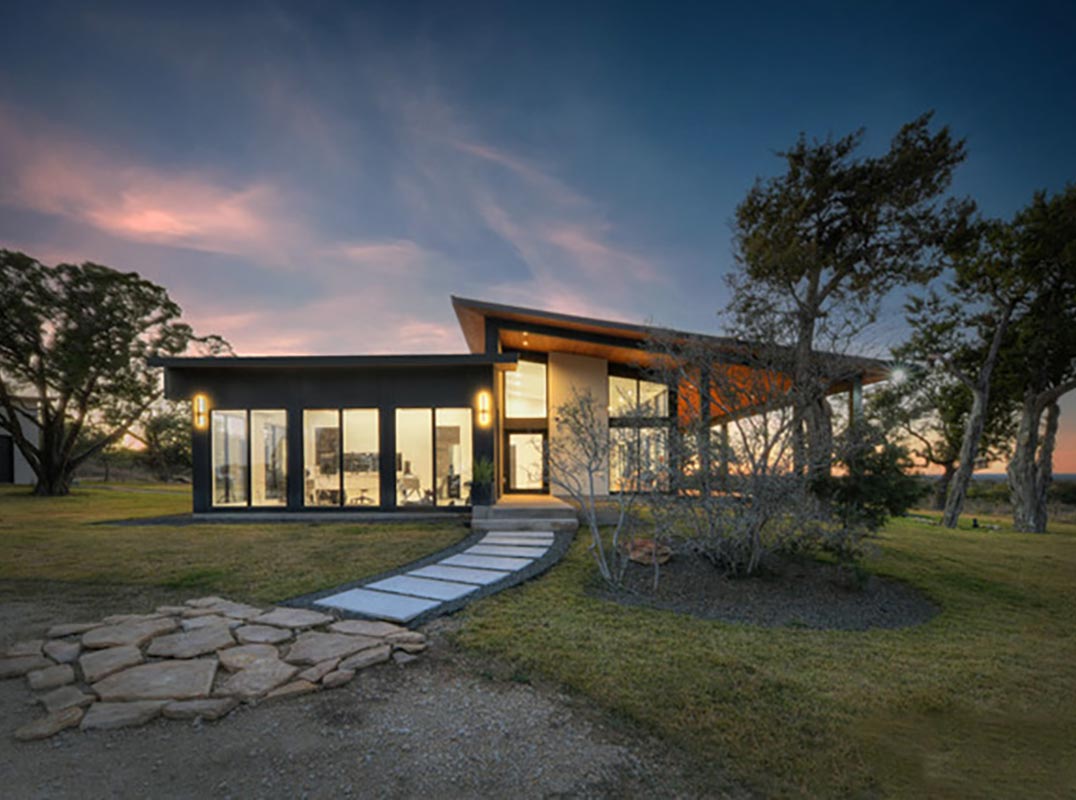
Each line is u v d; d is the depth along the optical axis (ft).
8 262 67.41
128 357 75.25
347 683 12.75
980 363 63.31
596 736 10.68
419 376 41.32
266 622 16.76
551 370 53.16
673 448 24.76
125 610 18.53
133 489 89.56
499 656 14.60
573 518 36.76
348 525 37.50
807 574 25.20
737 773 9.62
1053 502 99.50
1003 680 14.44
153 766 9.25
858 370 27.99
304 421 41.39
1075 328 55.11
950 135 48.83
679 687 12.94
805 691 13.12
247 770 9.18
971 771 10.09
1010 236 57.47
